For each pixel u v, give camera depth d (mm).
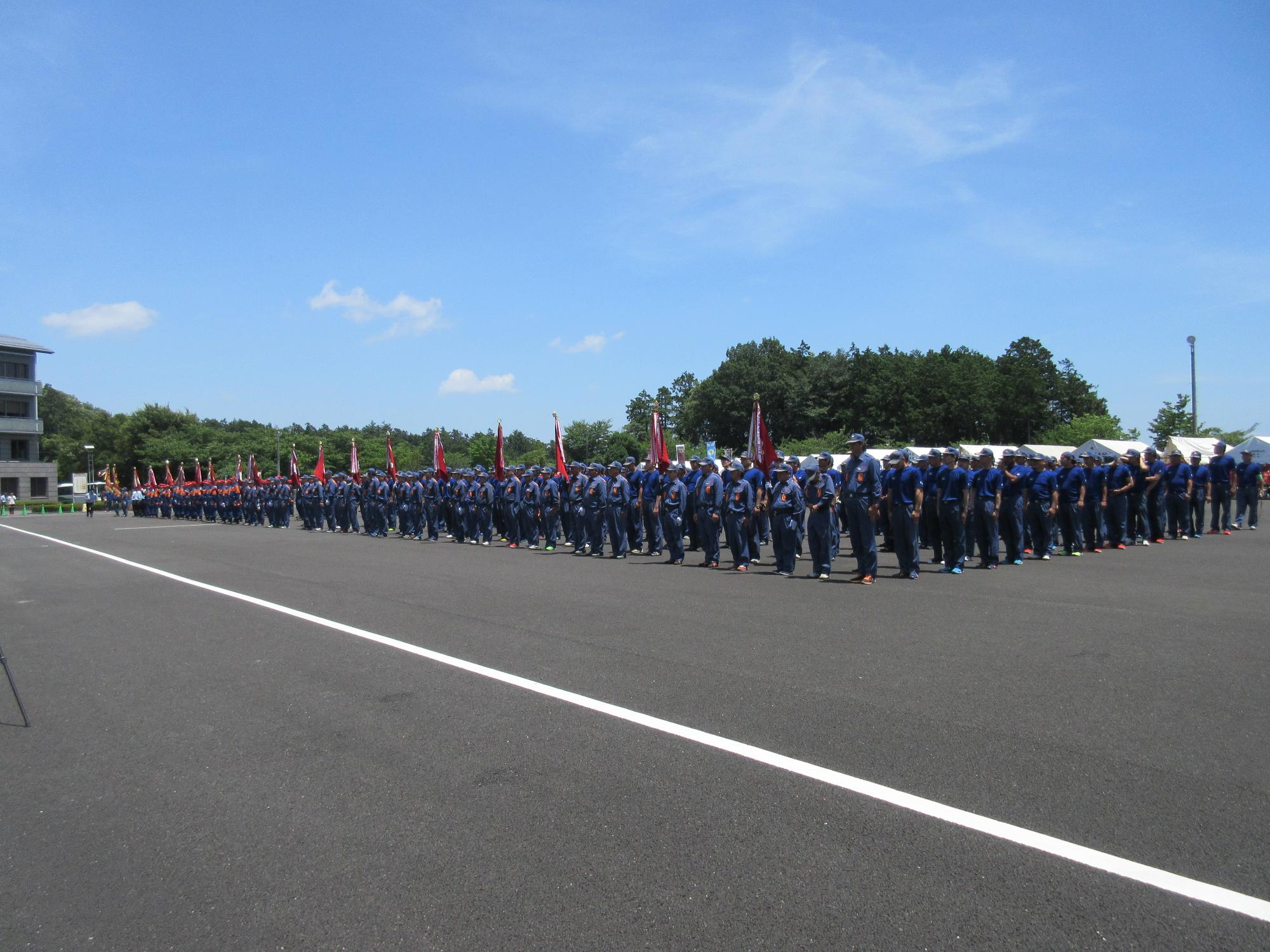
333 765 4941
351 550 20234
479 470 22422
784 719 5508
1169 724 5270
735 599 10672
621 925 3123
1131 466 17281
